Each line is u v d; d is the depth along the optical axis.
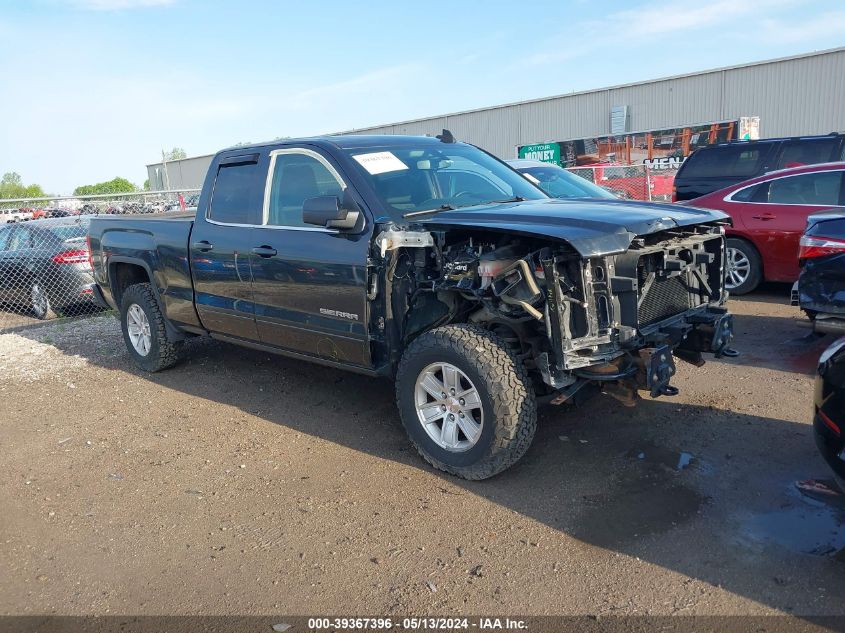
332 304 4.58
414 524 3.69
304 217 4.40
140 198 15.97
